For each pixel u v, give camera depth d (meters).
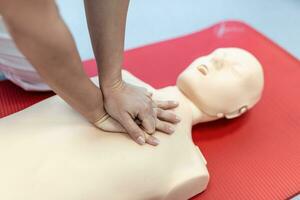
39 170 0.68
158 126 0.79
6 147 0.71
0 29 0.87
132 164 0.73
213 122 1.03
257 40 1.33
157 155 0.76
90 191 0.69
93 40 0.71
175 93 0.95
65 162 0.70
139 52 1.27
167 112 0.82
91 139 0.75
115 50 0.71
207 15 1.61
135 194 0.72
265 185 0.89
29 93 1.08
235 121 1.04
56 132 0.75
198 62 0.95
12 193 0.66
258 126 1.03
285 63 1.24
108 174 0.71
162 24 1.56
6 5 0.45
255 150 0.97
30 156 0.70
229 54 0.94
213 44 1.32
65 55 0.53
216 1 1.68
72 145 0.73
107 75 0.73
